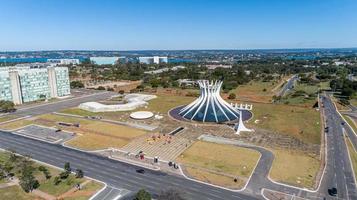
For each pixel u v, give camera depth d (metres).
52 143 118.69
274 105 188.12
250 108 176.75
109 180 86.25
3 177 86.94
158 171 92.56
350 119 156.88
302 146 114.31
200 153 106.81
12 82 189.75
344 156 104.62
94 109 171.88
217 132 131.75
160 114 165.00
